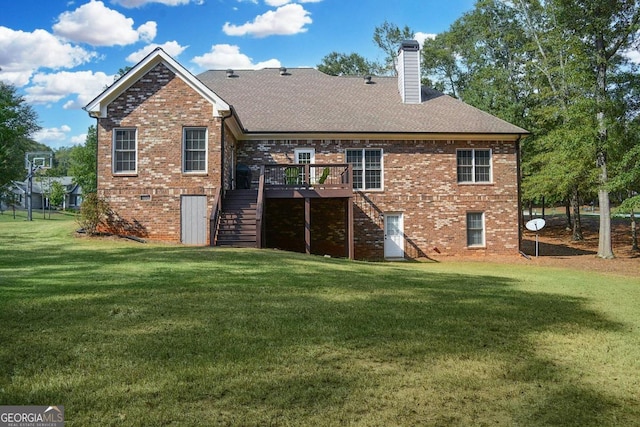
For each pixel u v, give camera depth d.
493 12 35.88
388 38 51.03
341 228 21.45
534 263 19.88
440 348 5.67
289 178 20.67
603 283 12.73
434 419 3.90
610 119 20.64
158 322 6.14
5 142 26.16
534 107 31.44
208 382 4.37
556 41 22.42
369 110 23.08
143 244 16.14
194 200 18.12
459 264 18.84
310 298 8.04
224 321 6.32
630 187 22.27
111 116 18.12
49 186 61.72
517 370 5.07
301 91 24.61
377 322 6.67
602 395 4.55
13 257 12.34
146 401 3.96
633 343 6.32
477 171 22.19
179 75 18.17
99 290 7.89
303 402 4.08
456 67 44.47
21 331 5.56
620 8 20.48
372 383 4.54
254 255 13.46
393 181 21.59
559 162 23.48
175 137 18.14
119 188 18.11
